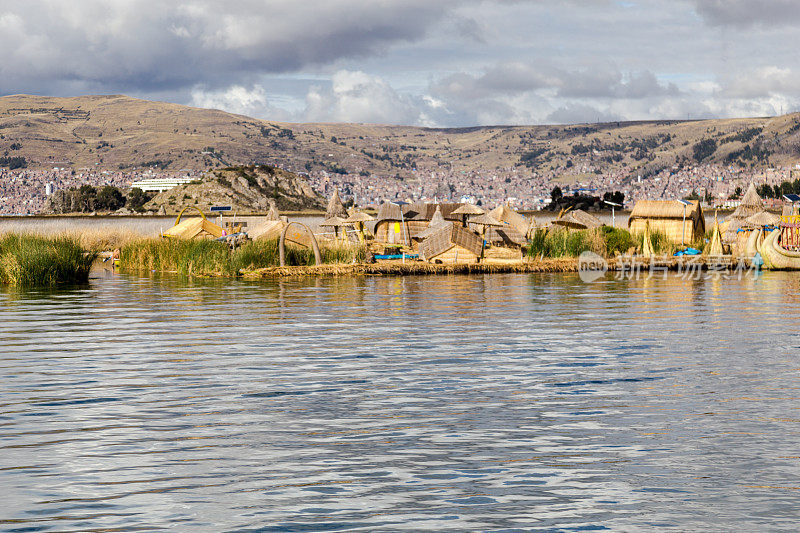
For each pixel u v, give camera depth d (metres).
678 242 60.03
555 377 15.45
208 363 16.97
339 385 14.80
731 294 32.03
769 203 147.25
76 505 8.87
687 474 9.80
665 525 8.31
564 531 8.17
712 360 17.12
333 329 22.03
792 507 8.77
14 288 34.91
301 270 41.47
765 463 10.19
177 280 39.16
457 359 17.39
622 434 11.48
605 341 19.78
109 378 15.44
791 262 46.62
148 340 20.12
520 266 44.50
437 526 8.30
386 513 8.62
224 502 8.95
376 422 12.20
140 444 11.10
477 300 29.56
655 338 20.25
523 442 11.14
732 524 8.33
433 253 45.34
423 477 9.74
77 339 20.30
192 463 10.28
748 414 12.53
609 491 9.26
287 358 17.56
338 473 9.90
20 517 8.53
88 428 11.90
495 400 13.59
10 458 10.48
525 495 9.14
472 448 10.88
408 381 15.12
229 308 27.02
